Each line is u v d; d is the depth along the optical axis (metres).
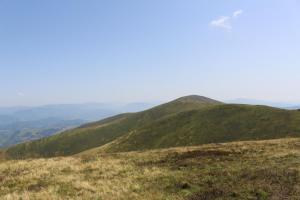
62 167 26.91
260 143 39.59
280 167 22.80
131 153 36.31
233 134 82.88
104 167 26.53
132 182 21.08
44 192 18.33
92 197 17.36
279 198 16.16
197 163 27.17
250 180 19.97
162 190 18.94
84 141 168.38
